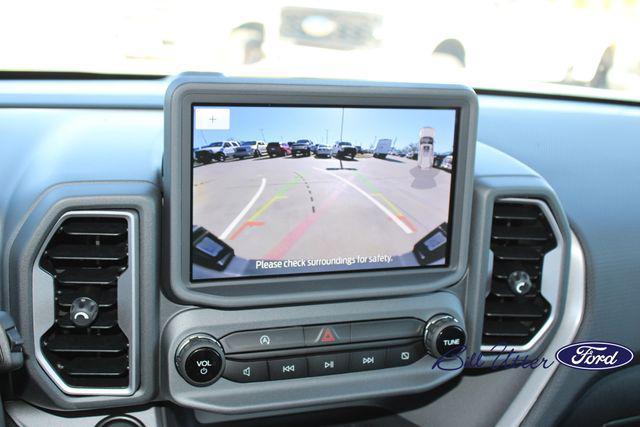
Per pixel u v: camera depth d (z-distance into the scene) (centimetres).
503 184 42
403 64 70
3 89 51
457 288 43
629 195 49
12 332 35
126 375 39
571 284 47
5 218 38
